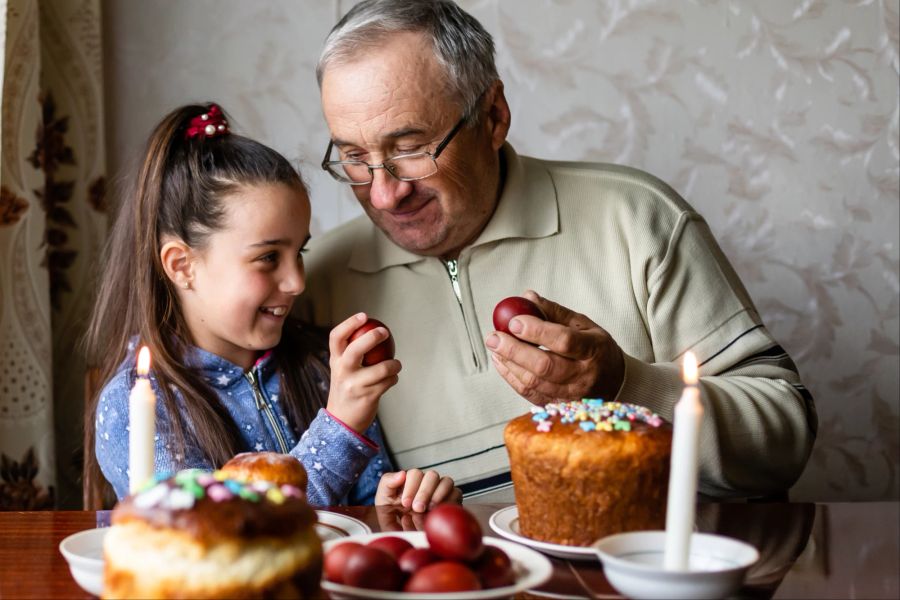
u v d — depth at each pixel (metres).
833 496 2.26
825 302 2.23
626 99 2.21
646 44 2.19
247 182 1.53
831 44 2.18
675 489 0.83
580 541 1.02
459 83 1.53
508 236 1.66
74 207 2.16
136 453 0.94
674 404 1.45
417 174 1.54
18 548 1.07
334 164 1.59
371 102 1.50
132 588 0.77
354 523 1.10
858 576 0.95
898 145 2.19
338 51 1.52
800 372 2.24
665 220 1.71
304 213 1.56
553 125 2.21
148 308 1.57
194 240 1.54
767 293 2.23
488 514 1.21
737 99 2.20
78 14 2.13
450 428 1.66
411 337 1.70
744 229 2.22
